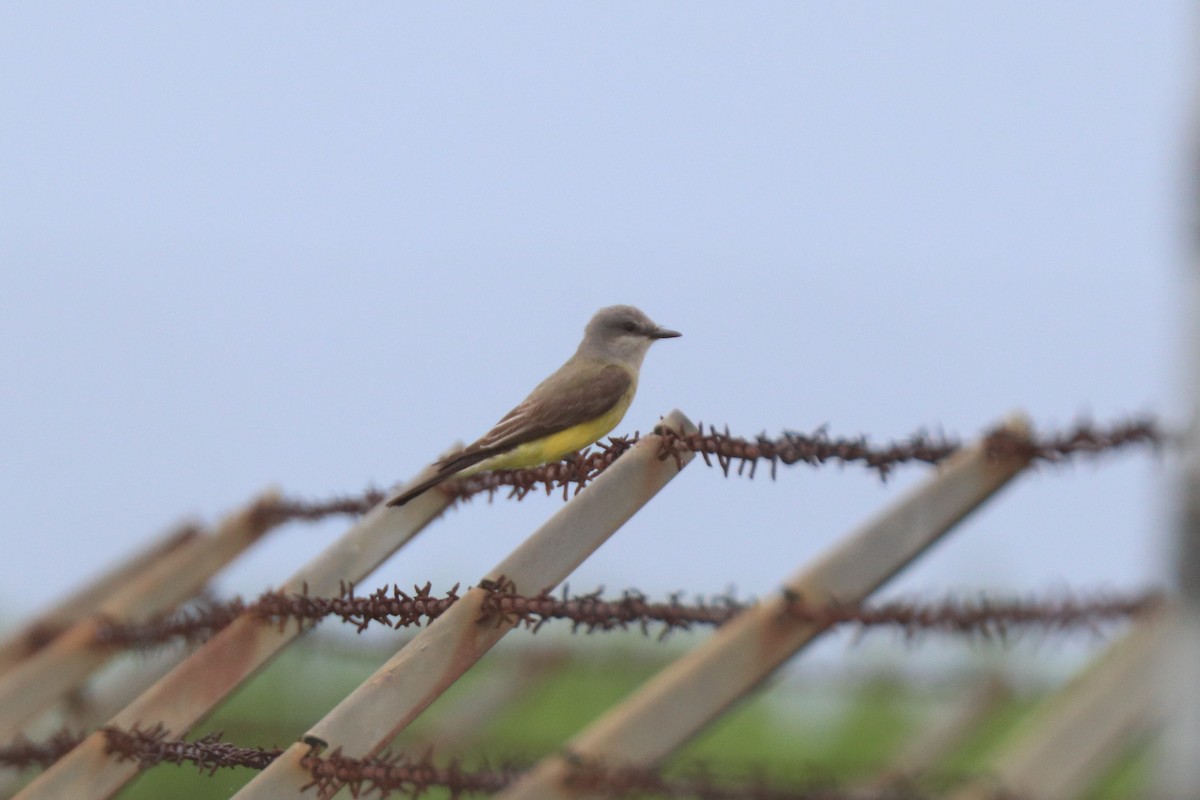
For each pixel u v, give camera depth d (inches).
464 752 634.8
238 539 571.8
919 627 281.6
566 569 379.6
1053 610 271.6
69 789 445.4
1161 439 271.6
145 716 452.1
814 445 359.9
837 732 667.4
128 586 603.5
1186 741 226.4
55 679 546.0
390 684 378.9
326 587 475.8
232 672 461.1
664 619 355.6
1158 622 233.9
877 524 290.7
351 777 372.5
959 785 265.4
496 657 653.3
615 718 284.2
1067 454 289.3
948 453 344.8
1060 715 229.5
